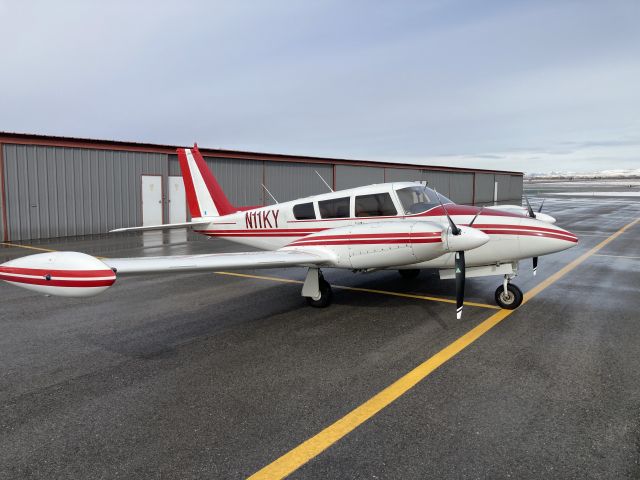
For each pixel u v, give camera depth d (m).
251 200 20.69
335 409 3.58
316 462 2.89
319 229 7.55
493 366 4.39
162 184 17.78
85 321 6.07
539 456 2.93
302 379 4.16
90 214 15.68
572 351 4.77
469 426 3.30
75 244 13.41
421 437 3.17
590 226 18.52
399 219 6.74
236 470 2.82
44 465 2.89
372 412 3.52
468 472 2.77
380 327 5.69
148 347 5.05
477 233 5.32
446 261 6.37
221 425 3.37
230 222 8.96
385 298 7.19
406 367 4.40
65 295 3.89
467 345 4.98
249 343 5.16
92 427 3.35
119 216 16.50
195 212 9.59
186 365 4.52
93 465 2.89
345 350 4.89
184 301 7.16
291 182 22.66
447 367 4.38
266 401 3.73
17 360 4.68
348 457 2.94
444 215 6.57
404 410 3.55
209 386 4.04
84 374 4.32
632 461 2.87
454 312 6.33
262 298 7.33
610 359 4.54
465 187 37.34
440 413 3.49
